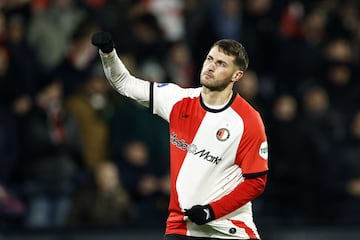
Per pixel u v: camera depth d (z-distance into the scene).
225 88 25.31
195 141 25.27
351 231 44.41
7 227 41.12
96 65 45.12
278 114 45.25
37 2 46.78
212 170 25.22
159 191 43.41
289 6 50.62
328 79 49.41
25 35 46.09
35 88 44.28
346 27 52.78
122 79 25.77
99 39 24.81
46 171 41.53
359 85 49.59
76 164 42.53
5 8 46.44
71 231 41.25
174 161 25.50
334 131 46.22
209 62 25.22
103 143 43.16
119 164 43.28
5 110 42.03
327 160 45.44
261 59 48.94
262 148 25.25
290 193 44.94
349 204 45.25
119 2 48.00
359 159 45.69
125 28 46.62
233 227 25.55
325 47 50.91
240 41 48.75
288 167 44.84
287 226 43.75
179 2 49.81
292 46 49.47
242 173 25.30
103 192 41.44
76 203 41.41
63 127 42.03
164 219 43.09
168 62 46.78
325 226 44.09
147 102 25.81
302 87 48.94
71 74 45.16
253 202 44.47
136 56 46.38
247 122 25.19
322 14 52.56
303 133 45.31
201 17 49.31
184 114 25.42
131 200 43.19
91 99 43.19
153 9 49.16
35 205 41.59
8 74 43.22
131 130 43.47
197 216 24.91
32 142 41.50
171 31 49.28
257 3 49.31
